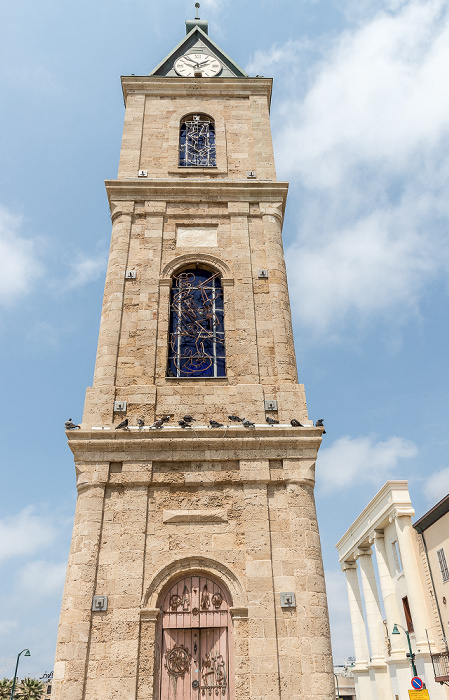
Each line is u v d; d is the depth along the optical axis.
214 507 13.85
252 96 23.56
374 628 35.50
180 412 15.19
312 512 13.85
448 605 25.88
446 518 26.22
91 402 15.16
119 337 16.56
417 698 23.23
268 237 18.94
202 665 12.33
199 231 19.12
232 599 12.73
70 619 12.22
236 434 14.50
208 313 17.62
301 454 14.45
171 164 21.11
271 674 11.88
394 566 33.06
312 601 12.64
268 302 17.56
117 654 11.91
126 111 22.67
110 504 13.70
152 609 12.41
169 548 13.26
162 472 14.12
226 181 20.00
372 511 34.53
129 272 17.91
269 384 15.90
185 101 23.28
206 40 27.28
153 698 11.70
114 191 19.67
